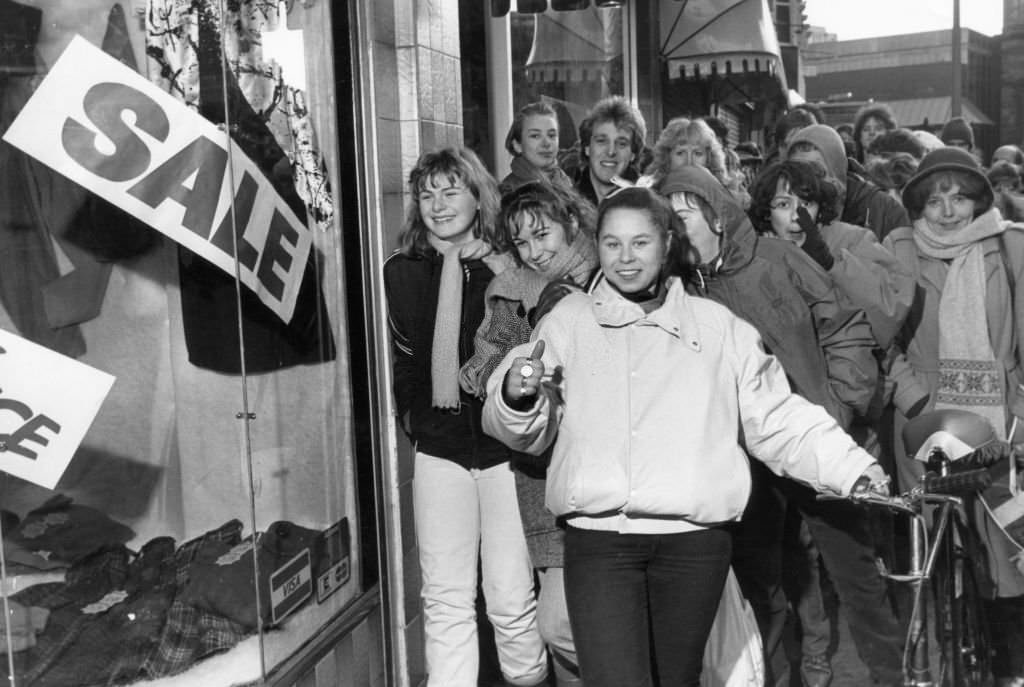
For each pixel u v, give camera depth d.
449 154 3.74
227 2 3.04
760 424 3.06
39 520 2.66
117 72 2.77
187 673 2.90
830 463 3.01
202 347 2.99
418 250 3.81
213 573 3.00
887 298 3.95
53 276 2.67
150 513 2.89
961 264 4.36
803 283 3.77
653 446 2.96
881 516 4.41
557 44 5.62
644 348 3.04
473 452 3.67
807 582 4.05
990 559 3.71
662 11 6.16
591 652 2.97
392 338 3.81
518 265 3.67
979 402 4.33
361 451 3.75
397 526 3.85
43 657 2.64
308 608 3.38
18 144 2.60
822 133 4.54
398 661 3.89
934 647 3.46
